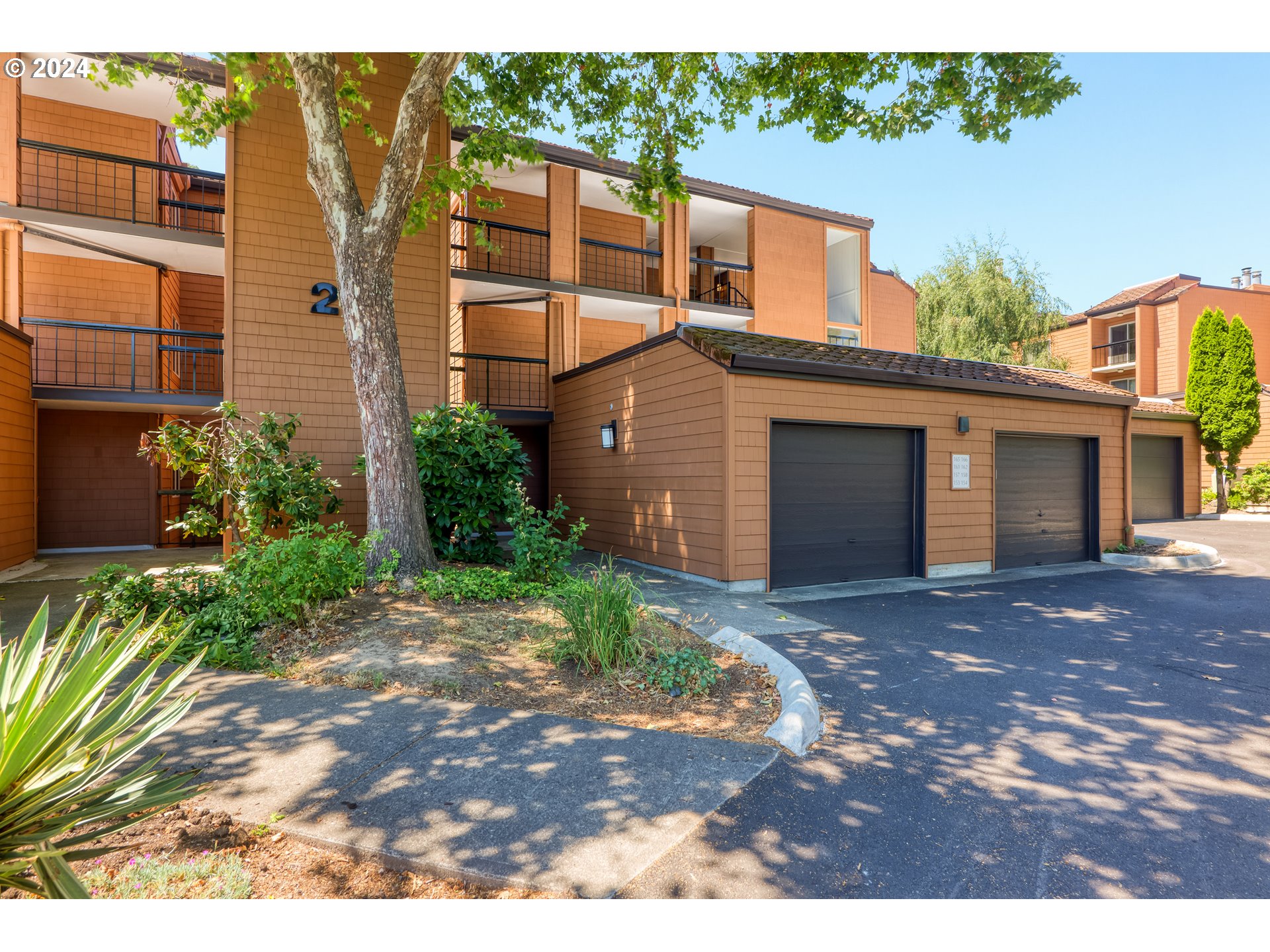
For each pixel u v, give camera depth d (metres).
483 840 2.56
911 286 24.17
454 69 6.74
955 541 9.56
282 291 8.84
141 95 11.16
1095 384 11.80
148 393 10.40
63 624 5.84
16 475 9.62
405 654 4.72
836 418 8.57
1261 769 3.39
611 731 3.63
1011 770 3.35
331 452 9.09
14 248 9.74
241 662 4.64
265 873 2.35
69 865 2.31
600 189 14.67
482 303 14.03
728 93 8.53
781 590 8.09
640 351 9.80
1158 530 15.33
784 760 3.38
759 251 16.08
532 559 6.78
